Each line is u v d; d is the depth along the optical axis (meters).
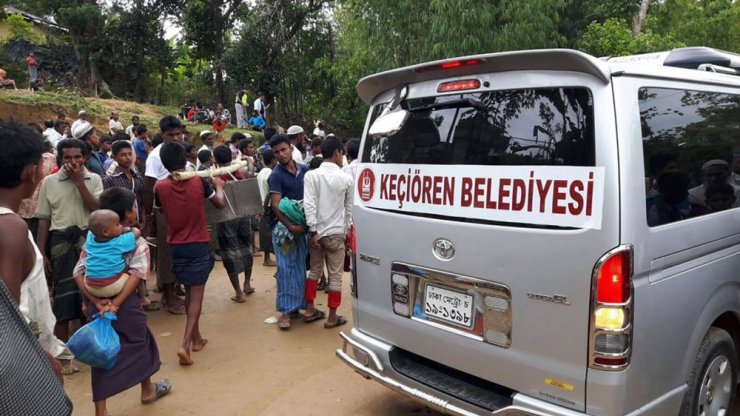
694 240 2.58
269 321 5.22
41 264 2.16
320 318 5.30
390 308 3.11
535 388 2.46
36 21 24.42
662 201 2.44
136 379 3.43
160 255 5.42
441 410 2.75
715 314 2.75
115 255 3.25
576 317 2.29
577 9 20.08
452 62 2.74
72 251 4.31
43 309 2.16
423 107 2.99
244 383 3.96
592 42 16.31
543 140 2.43
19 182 2.04
